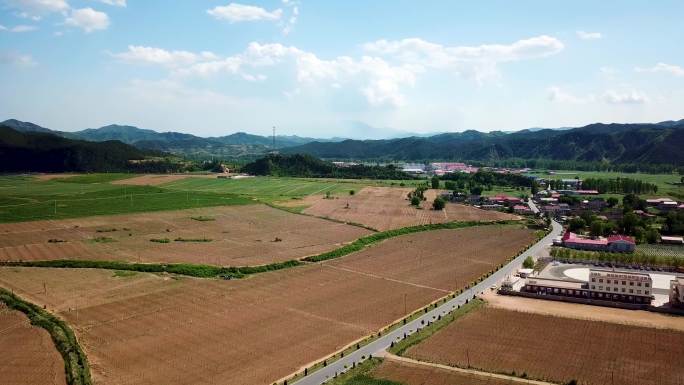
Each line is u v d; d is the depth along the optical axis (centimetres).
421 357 10912
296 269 18362
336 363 10675
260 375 10181
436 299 15150
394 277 17550
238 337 12094
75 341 11481
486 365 10519
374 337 12088
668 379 9894
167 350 11288
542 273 17962
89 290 15300
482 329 12525
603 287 14850
